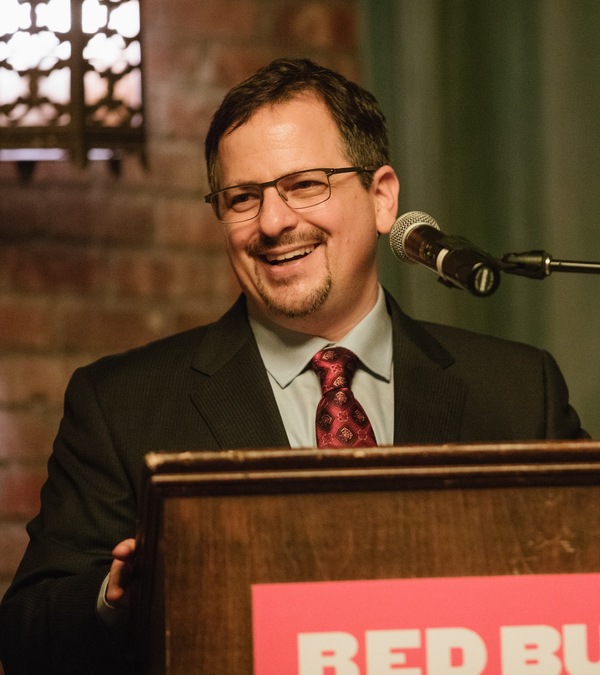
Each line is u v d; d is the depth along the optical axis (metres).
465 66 8.38
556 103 8.09
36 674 4.76
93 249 7.86
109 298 7.86
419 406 5.34
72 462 5.32
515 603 3.16
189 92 8.09
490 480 3.18
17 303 7.73
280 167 5.20
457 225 8.30
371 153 5.54
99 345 7.81
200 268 8.02
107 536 5.10
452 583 3.15
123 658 4.53
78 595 4.59
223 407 5.23
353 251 5.34
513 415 5.49
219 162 5.37
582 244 8.00
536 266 4.33
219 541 3.10
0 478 7.60
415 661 3.12
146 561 3.42
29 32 7.46
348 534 3.14
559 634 3.16
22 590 5.04
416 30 8.41
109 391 5.40
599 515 3.21
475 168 8.32
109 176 7.92
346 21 8.40
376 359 5.52
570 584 3.18
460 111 8.36
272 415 5.20
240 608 3.09
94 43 7.53
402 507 3.17
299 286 5.23
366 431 5.16
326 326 5.45
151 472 3.07
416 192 8.34
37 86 7.44
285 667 3.08
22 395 7.67
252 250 5.27
